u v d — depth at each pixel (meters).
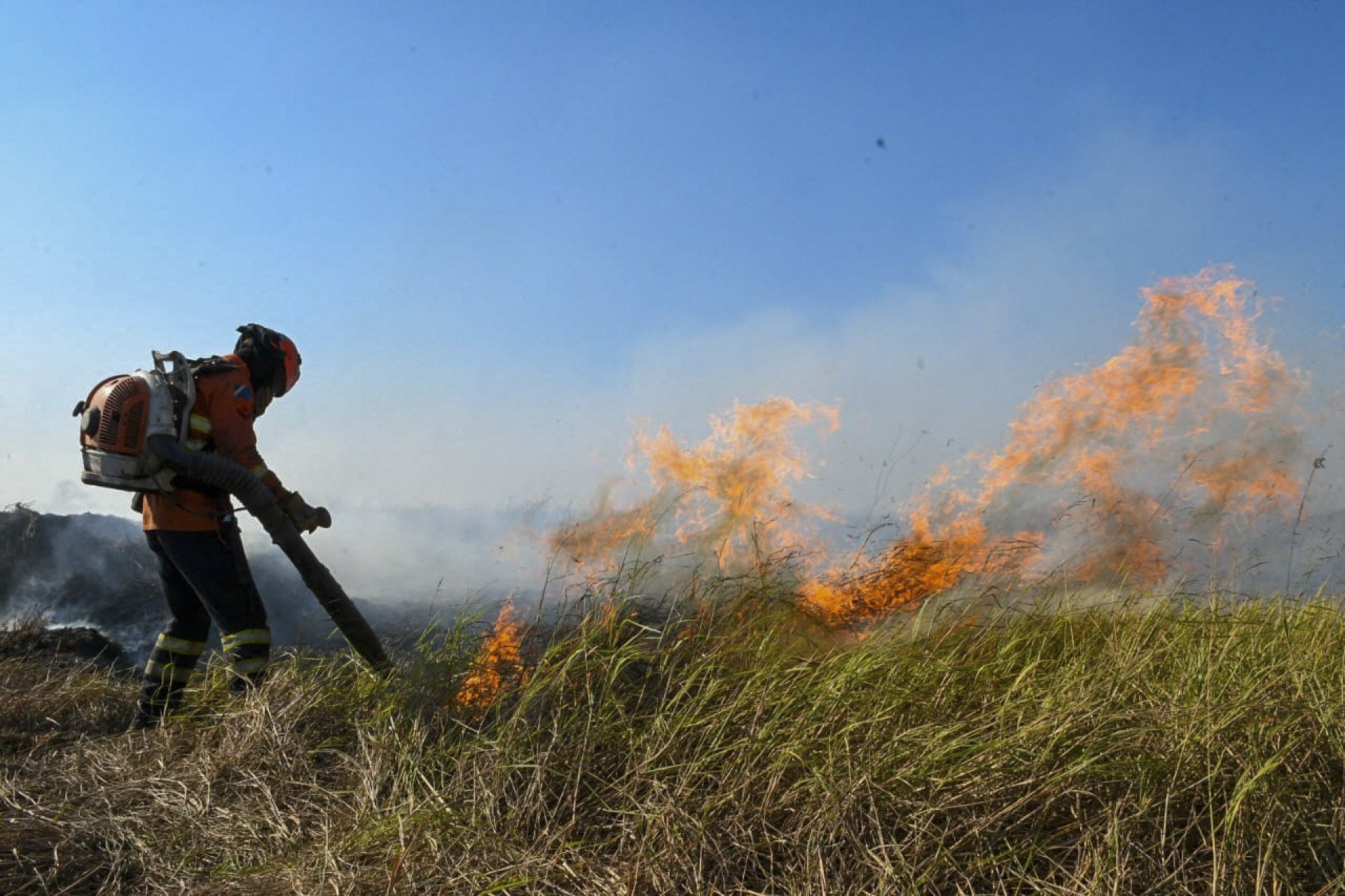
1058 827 2.85
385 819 3.13
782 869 2.78
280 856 3.09
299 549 4.32
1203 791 2.86
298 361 4.85
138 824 3.32
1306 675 3.23
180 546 4.42
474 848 2.96
